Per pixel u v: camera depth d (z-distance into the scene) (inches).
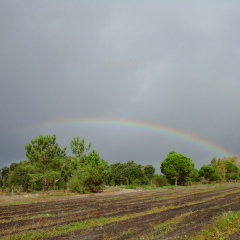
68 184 2096.5
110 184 3698.3
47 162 2391.7
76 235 567.8
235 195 1536.7
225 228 605.0
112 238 536.1
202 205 1086.4
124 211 936.3
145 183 3479.3
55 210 984.3
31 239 539.8
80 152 2421.3
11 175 2289.6
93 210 974.4
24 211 962.1
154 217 792.9
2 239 537.3
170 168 3292.3
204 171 3769.7
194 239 509.4
